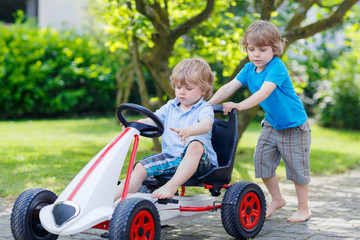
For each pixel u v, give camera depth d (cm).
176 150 289
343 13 555
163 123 301
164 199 262
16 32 1241
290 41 579
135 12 570
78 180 249
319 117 1243
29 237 254
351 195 458
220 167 283
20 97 1205
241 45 325
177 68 291
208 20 637
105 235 238
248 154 677
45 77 1229
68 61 1274
